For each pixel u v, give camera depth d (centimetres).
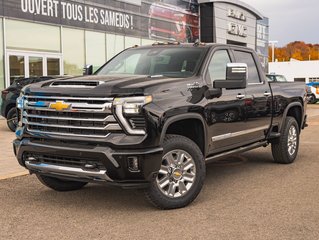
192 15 3241
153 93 517
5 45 1831
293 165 840
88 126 510
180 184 552
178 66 625
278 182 696
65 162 526
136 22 2600
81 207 566
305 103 892
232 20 3706
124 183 506
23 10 1900
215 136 614
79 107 511
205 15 3378
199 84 587
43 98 541
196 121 584
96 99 504
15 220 515
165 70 628
